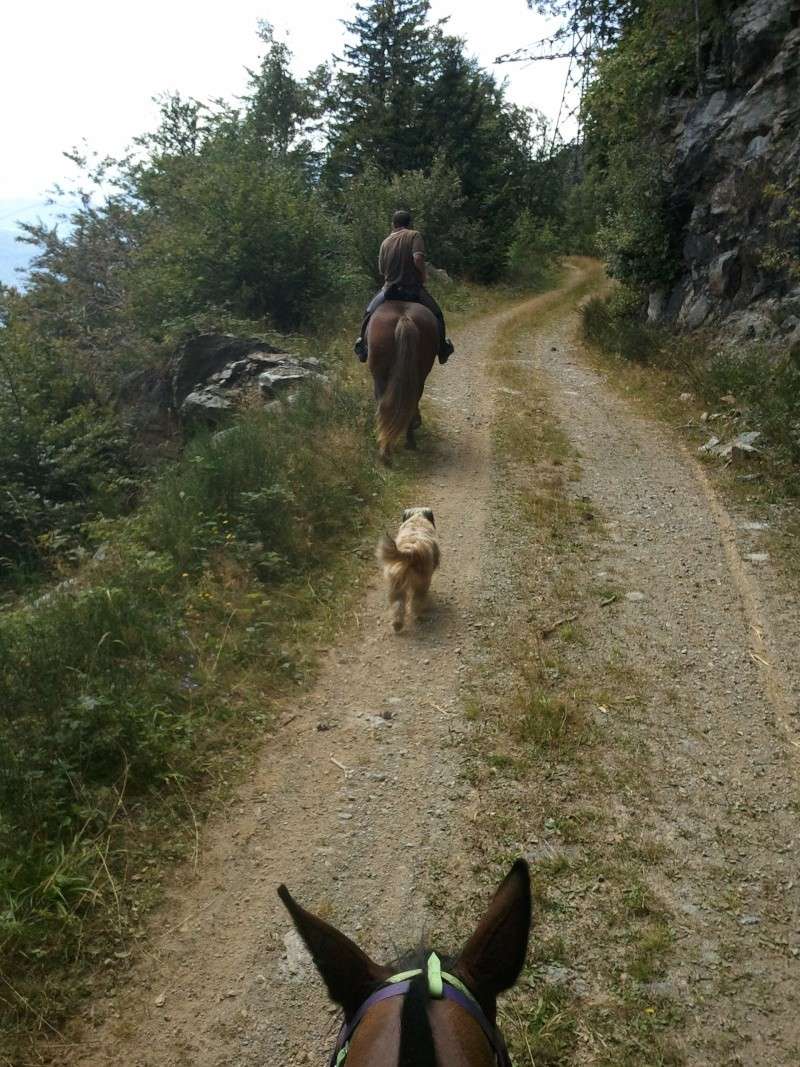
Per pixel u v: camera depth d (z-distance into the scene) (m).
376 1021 1.72
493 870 4.87
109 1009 4.08
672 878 4.80
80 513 13.36
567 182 52.84
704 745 5.93
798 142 15.23
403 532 7.77
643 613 7.70
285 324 20.47
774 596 7.93
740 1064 3.80
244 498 9.08
